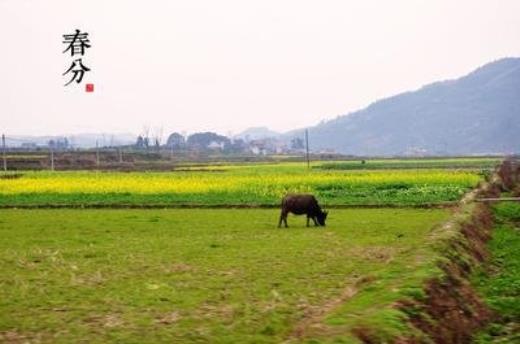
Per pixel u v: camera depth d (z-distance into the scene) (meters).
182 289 18.03
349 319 12.59
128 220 37.62
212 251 25.14
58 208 47.06
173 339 13.13
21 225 35.19
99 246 26.81
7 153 141.88
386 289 14.90
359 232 31.11
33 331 13.87
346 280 19.08
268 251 24.98
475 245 23.19
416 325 13.12
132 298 16.88
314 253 24.41
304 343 11.30
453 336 13.83
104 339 13.20
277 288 18.00
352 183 61.28
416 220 36.25
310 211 33.78
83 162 130.75
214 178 68.38
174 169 104.88
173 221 36.97
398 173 74.81
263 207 46.28
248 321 14.47
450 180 61.22
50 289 18.09
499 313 15.93
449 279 16.67
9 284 18.84
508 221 34.09
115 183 60.91
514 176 68.81
